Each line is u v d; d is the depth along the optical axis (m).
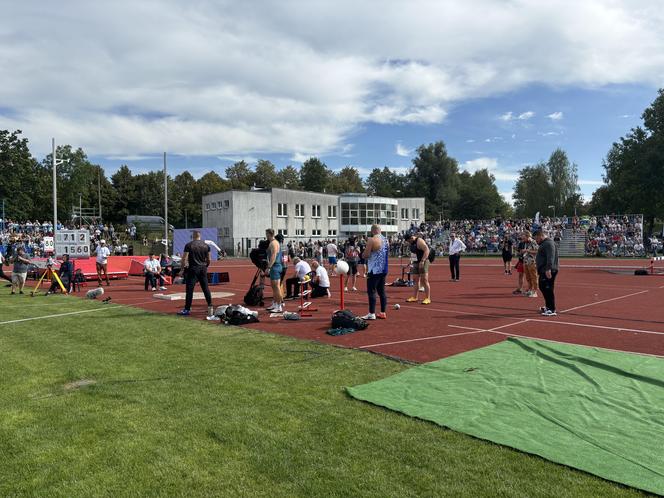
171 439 4.39
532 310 11.67
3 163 66.19
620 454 3.91
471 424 4.57
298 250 48.12
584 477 3.61
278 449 4.16
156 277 18.83
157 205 110.19
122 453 4.13
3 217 59.28
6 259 37.22
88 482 3.68
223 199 56.06
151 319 10.99
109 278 24.11
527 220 53.66
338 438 4.35
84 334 9.23
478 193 102.69
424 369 6.38
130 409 5.14
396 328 9.40
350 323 9.18
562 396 5.25
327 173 120.25
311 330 9.38
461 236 52.38
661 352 7.15
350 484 3.58
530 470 3.72
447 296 14.88
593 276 23.22
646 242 41.44
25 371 6.66
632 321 9.93
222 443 4.30
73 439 4.41
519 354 7.06
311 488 3.54
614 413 4.77
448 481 3.60
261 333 9.12
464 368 6.36
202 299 15.05
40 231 52.03
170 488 3.58
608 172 75.44
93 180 109.19
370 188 139.12
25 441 4.39
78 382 6.14
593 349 7.16
